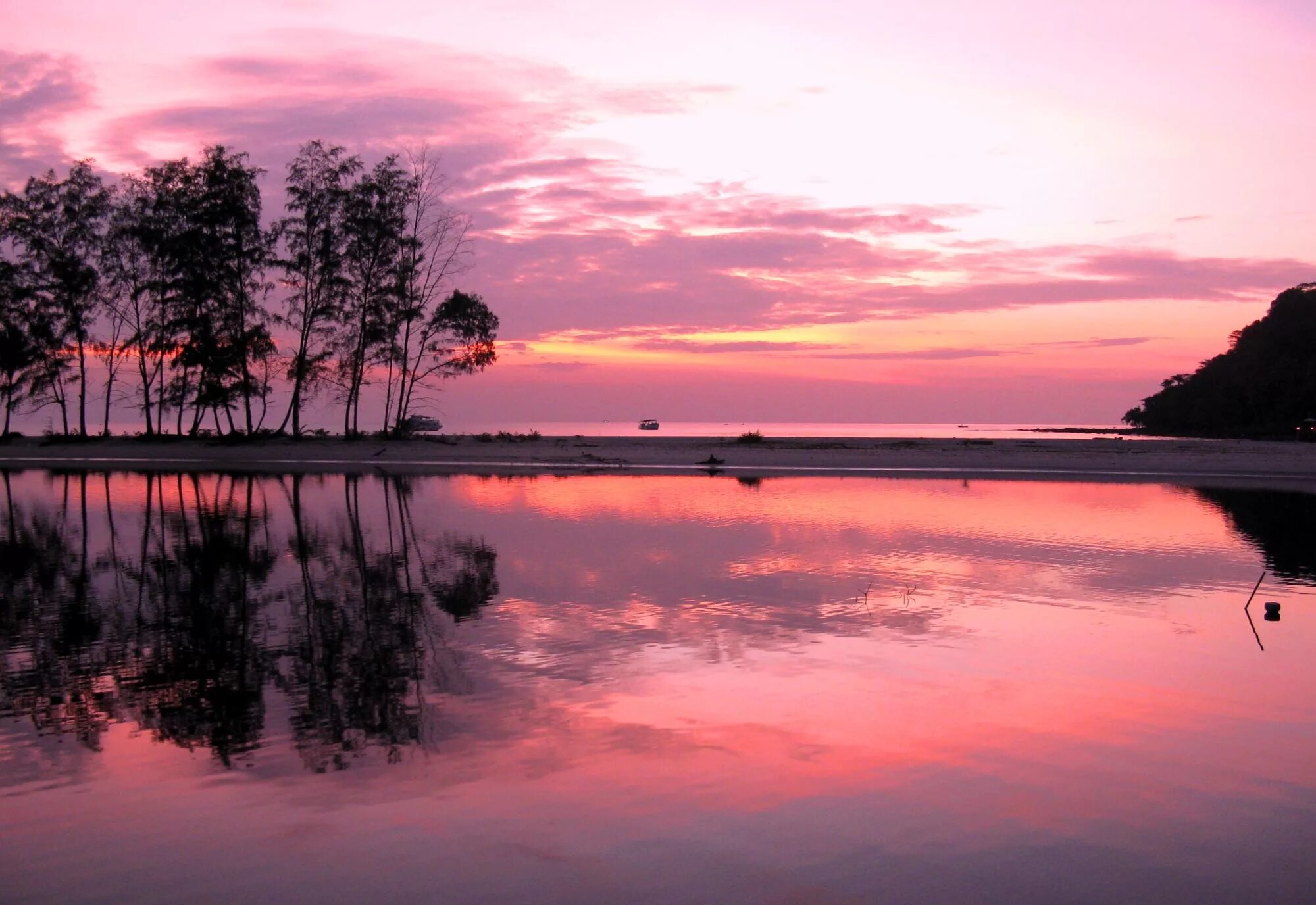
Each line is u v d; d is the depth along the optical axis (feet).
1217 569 57.36
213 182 167.73
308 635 41.06
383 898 19.22
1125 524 79.25
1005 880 20.01
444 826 22.45
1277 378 329.31
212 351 168.86
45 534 74.08
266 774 25.64
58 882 19.99
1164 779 25.21
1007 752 27.09
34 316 174.81
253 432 181.98
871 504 94.38
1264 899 19.31
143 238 170.60
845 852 21.21
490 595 49.26
